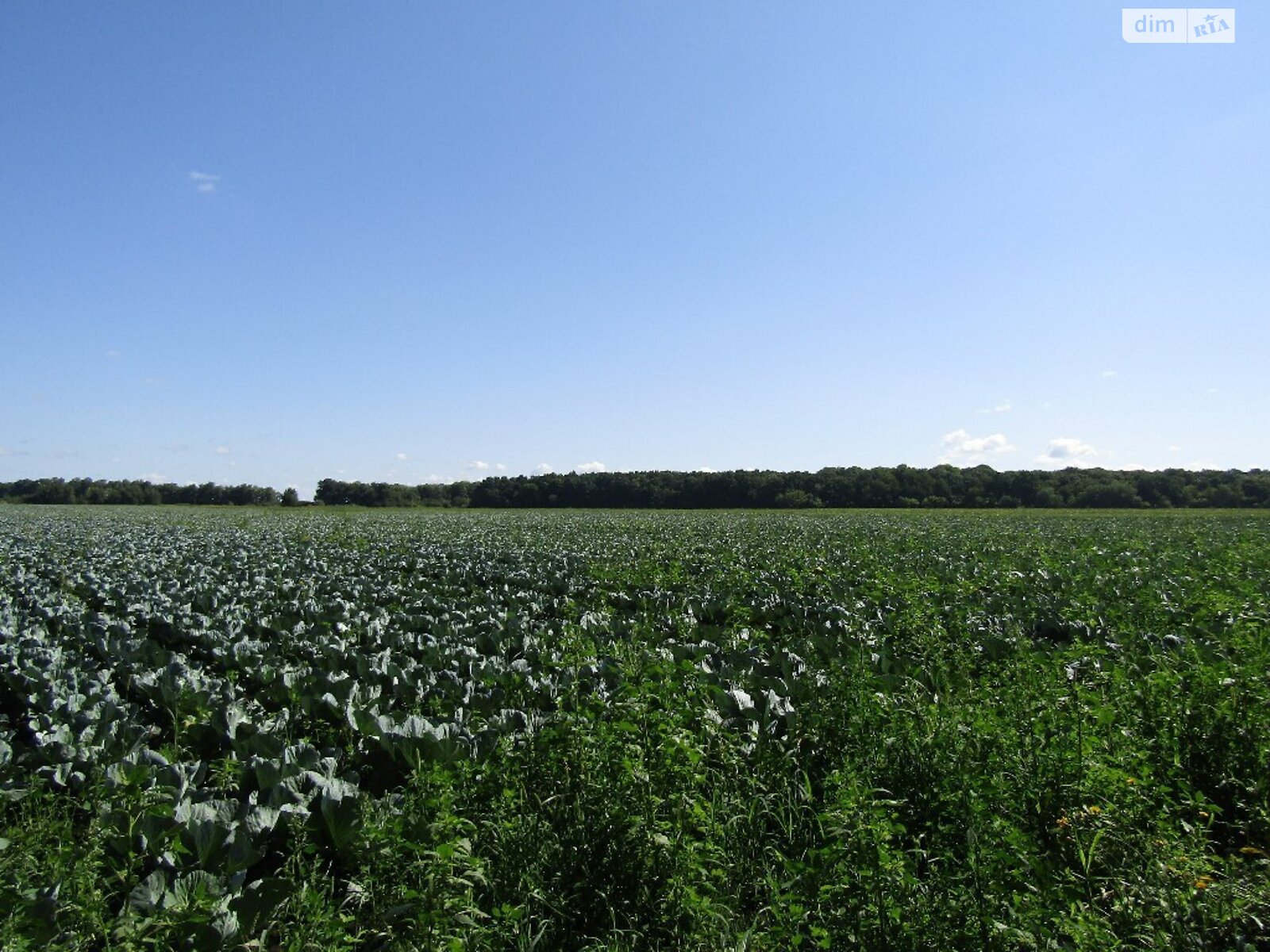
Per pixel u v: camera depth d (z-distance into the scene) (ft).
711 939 15.72
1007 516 209.77
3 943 14.25
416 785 20.68
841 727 24.38
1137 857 17.85
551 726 22.39
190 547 106.11
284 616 46.78
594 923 16.88
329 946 14.61
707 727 22.75
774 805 21.17
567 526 163.53
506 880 17.24
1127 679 28.25
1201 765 22.62
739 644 39.70
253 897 16.43
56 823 20.15
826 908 15.58
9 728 31.27
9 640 41.81
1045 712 22.40
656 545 102.12
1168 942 15.35
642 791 18.31
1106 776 19.08
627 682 26.96
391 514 261.65
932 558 80.53
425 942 14.88
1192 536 107.34
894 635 40.81
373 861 17.52
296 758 23.81
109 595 59.26
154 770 23.13
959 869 16.87
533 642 39.96
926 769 21.02
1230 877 17.48
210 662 41.16
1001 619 44.50
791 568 72.43
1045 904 15.66
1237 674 24.98
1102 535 113.91
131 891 16.89
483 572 74.59
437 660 37.14
